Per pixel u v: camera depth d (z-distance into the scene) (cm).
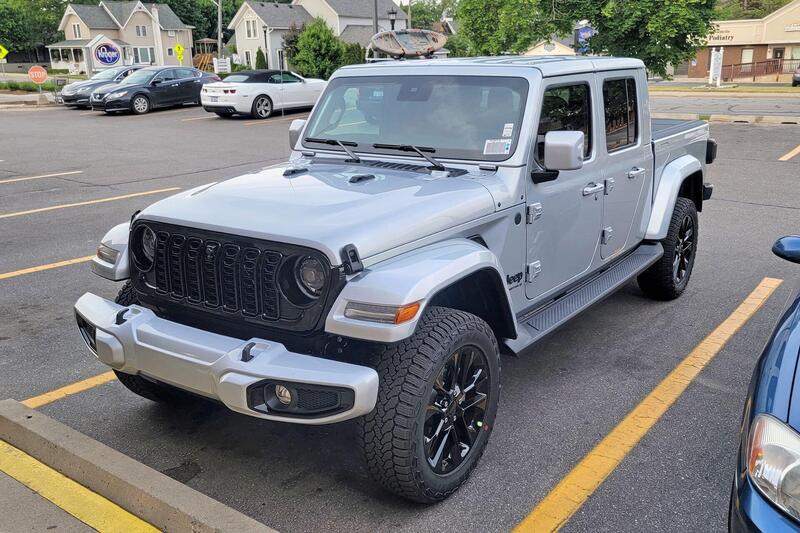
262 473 364
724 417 421
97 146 1661
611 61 497
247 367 296
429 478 323
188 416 423
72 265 727
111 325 343
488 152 403
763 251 766
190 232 337
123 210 980
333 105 466
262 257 314
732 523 242
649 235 563
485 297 368
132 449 387
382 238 318
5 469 355
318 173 406
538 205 410
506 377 477
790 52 5506
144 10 8056
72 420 418
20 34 8769
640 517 329
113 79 2778
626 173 512
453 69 436
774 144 1510
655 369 487
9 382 467
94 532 307
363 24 7069
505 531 319
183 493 314
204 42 9625
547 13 1852
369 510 334
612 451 384
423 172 401
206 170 1309
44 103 3059
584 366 492
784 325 294
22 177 1252
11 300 624
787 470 231
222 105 2255
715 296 632
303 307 308
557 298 469
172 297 349
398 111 440
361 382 287
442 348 315
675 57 1734
